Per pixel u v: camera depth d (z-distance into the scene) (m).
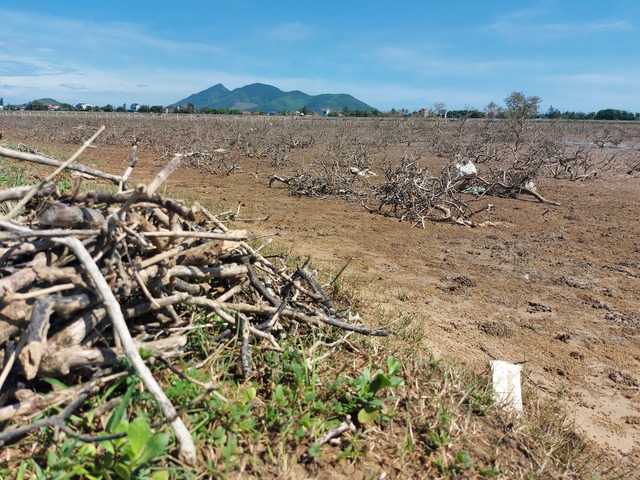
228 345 3.04
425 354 3.94
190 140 24.23
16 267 2.40
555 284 6.24
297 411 2.62
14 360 2.12
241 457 2.29
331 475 2.34
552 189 13.61
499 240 8.23
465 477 2.51
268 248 6.50
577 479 2.84
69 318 2.32
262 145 22.88
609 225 9.41
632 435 3.44
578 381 4.05
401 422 2.78
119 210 2.47
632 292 6.03
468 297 5.67
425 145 27.05
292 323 3.43
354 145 24.19
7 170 9.52
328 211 10.09
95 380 2.27
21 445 2.12
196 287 3.13
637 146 27.86
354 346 3.48
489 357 4.25
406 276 6.25
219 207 9.54
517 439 2.97
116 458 1.99
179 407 2.41
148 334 2.77
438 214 10.16
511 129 30.25
